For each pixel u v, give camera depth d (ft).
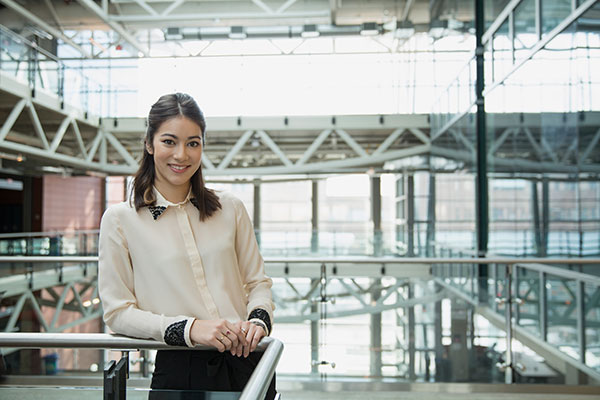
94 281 12.55
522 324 11.98
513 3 18.79
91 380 9.78
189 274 4.15
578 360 11.91
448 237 28.40
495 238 20.94
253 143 47.19
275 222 55.98
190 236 4.22
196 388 4.32
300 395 10.67
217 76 45.52
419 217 38.65
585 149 13.08
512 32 19.01
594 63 12.74
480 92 22.86
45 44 44.11
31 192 51.83
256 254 4.63
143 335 3.84
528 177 17.10
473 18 23.30
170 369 4.36
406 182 46.14
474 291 11.65
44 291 12.37
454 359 11.52
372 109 44.39
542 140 15.85
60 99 37.17
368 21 44.75
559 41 14.88
